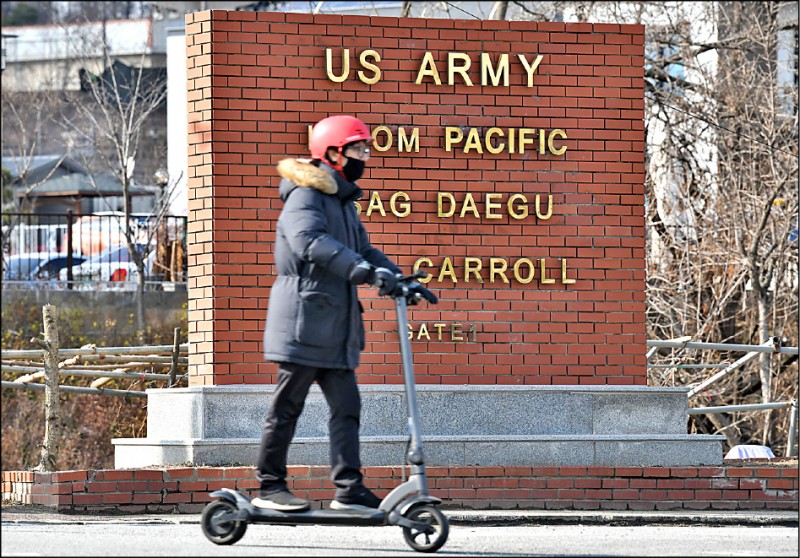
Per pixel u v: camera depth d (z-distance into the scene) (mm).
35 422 76625
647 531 30469
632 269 38781
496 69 38438
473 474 35812
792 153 64562
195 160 37469
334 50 37844
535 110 38594
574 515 33844
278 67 37531
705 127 69250
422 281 37844
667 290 63750
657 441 37469
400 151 37906
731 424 63375
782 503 36250
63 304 79312
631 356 38594
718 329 64250
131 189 117375
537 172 38531
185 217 82750
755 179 65000
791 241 64562
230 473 35156
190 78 37625
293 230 23922
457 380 37875
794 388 64750
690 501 36094
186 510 34875
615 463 37312
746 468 36375
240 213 37281
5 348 76750
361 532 28141
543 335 38281
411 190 37969
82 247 86875
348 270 23641
